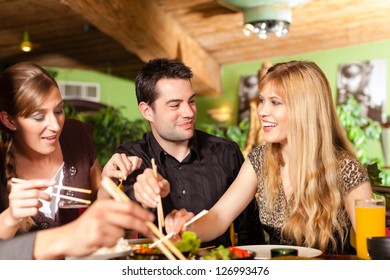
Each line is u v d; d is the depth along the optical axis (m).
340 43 7.68
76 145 2.12
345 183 1.94
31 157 1.90
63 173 2.02
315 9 6.39
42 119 1.75
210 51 7.90
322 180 1.93
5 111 1.75
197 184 2.42
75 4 4.61
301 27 7.02
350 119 7.14
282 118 1.96
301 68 1.97
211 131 7.97
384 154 7.59
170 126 2.32
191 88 2.35
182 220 1.52
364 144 7.07
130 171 1.87
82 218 0.83
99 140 7.36
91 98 8.42
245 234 2.43
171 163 2.43
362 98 7.68
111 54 7.59
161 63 2.34
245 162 2.18
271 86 1.97
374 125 7.41
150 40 5.95
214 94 8.57
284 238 2.00
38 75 1.73
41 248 0.89
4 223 1.32
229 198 2.07
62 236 0.87
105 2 4.94
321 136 1.95
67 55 7.64
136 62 7.92
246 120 8.29
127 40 5.79
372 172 2.36
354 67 7.75
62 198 1.47
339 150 2.01
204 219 1.92
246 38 7.34
